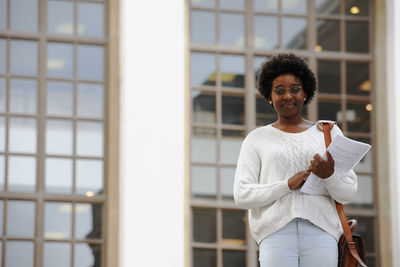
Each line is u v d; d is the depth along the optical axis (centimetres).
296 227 553
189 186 1539
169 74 1564
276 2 1645
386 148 1636
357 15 1672
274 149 561
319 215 551
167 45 1573
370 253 1605
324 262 547
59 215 1505
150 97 1552
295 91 569
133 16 1573
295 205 551
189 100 1573
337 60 1652
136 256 1491
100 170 1525
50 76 1548
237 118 1588
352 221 568
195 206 1536
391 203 1616
